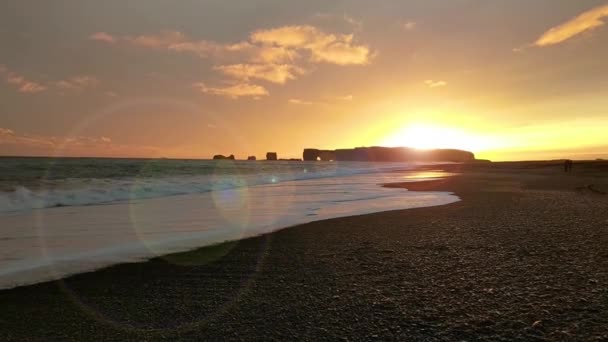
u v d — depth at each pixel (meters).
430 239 9.04
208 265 7.05
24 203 14.87
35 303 5.27
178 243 8.87
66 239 9.16
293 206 16.19
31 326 4.55
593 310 4.57
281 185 30.48
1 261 7.25
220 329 4.37
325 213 13.94
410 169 81.31
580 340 3.84
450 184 31.62
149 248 8.35
